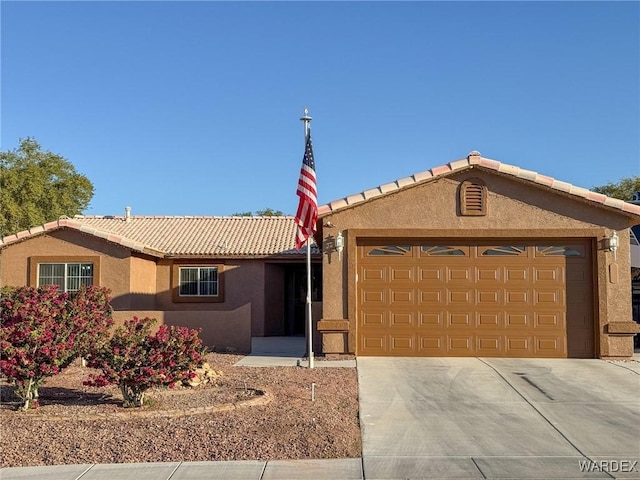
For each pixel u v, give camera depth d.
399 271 16.03
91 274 20.86
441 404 11.20
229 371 14.18
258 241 25.05
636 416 10.48
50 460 8.05
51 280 20.89
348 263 15.86
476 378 13.32
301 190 15.04
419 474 7.63
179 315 18.17
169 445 8.53
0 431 9.18
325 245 15.98
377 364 14.88
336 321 15.73
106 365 10.17
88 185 42.56
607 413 10.66
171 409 10.22
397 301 15.98
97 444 8.59
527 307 15.85
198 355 10.63
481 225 15.73
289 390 11.91
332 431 9.19
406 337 15.92
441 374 13.72
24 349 10.48
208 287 24.06
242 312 18.09
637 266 18.86
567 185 15.48
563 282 15.86
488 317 15.88
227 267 24.00
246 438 8.78
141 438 8.80
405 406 11.03
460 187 15.82
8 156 39.62
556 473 7.71
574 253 15.89
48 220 38.12
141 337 10.45
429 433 9.44
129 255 20.73
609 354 15.45
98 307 14.47
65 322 11.34
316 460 8.11
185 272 24.11
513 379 13.23
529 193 15.73
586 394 12.00
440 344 15.87
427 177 15.70
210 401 10.88
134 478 7.43
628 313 15.52
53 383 13.05
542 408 10.98
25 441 8.72
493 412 10.70
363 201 15.80
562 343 15.75
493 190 15.80
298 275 25.59
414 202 15.88
